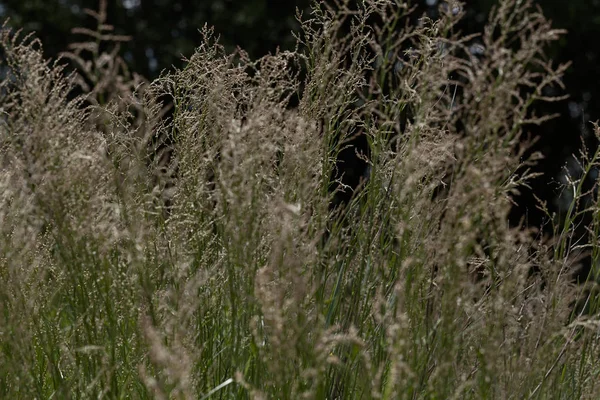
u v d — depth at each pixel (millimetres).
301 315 2748
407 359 2842
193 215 3340
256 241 2941
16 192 3104
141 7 14703
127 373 3018
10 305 2969
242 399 3068
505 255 2867
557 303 3295
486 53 2689
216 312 3270
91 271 2877
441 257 2826
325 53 3539
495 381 2855
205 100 3617
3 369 3029
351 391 3152
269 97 3281
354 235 3521
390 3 3514
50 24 14805
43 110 2971
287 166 3275
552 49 13859
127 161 3486
